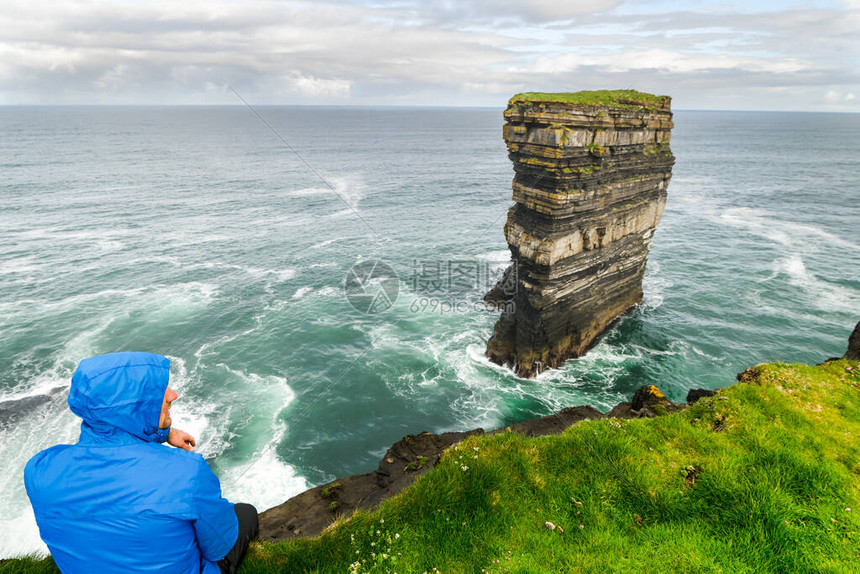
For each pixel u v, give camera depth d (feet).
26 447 77.92
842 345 120.88
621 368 112.16
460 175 424.05
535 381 106.11
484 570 17.02
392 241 202.28
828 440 26.50
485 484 21.44
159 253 183.11
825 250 199.31
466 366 109.29
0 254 175.32
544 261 97.96
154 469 8.83
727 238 221.25
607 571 17.11
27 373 100.12
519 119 94.07
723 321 134.10
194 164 449.89
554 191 93.61
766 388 31.48
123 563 8.55
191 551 9.50
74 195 290.35
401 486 33.22
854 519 19.61
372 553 17.35
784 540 18.24
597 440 25.11
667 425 27.43
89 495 8.38
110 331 119.44
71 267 164.55
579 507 20.79
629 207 112.78
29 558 15.53
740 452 24.79
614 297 127.13
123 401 8.52
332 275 161.07
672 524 19.79
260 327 123.44
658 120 110.93
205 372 103.09
